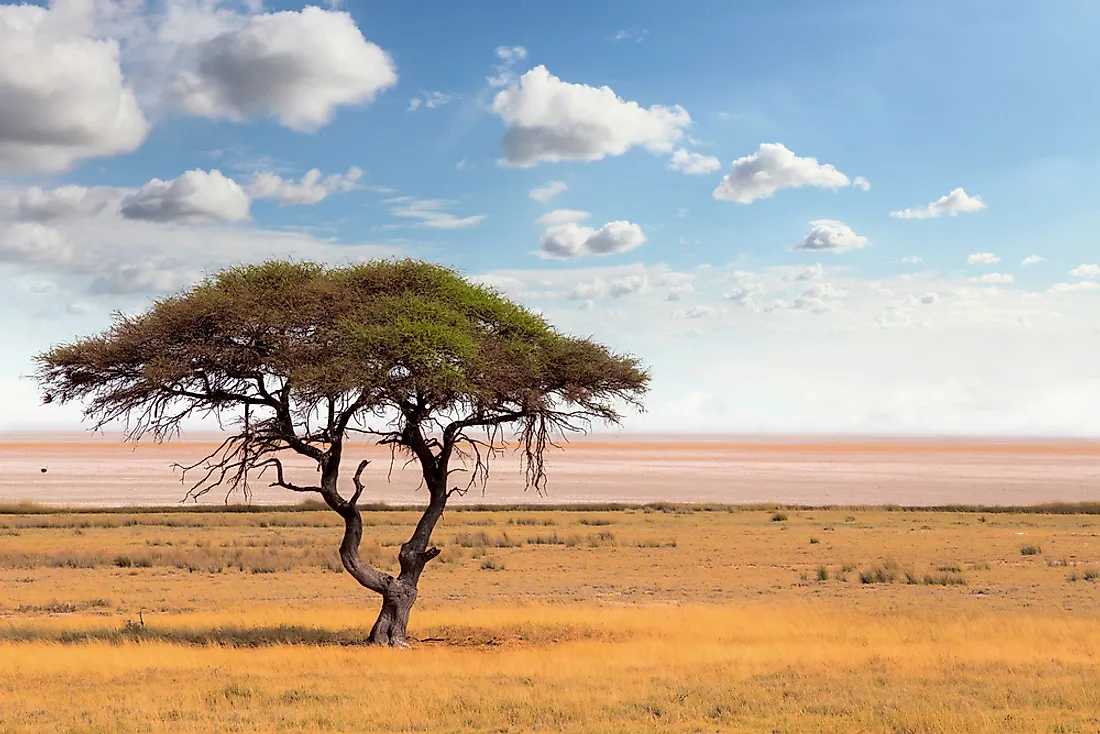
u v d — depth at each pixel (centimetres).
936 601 3077
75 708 1312
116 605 2933
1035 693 1423
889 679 1561
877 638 2123
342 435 2066
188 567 3903
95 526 5759
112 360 2011
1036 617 2547
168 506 7325
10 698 1379
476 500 8569
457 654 1917
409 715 1264
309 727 1205
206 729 1185
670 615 2592
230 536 5200
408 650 1977
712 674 1617
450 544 4803
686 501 8800
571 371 2166
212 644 1998
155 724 1205
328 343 1998
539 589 3412
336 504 2066
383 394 1939
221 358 1967
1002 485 11406
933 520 6381
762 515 6756
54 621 2531
